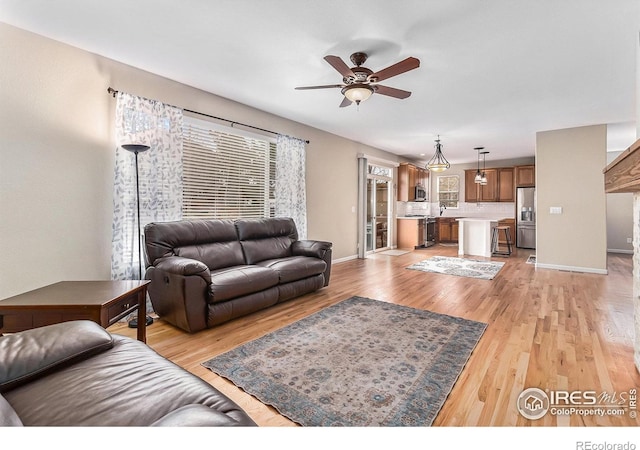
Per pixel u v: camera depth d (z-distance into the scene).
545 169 5.33
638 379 1.89
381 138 6.17
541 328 2.71
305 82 3.43
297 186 4.88
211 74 3.24
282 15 2.23
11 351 1.16
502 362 2.11
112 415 0.94
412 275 4.90
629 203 7.19
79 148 2.80
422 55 2.77
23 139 2.51
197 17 2.27
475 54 2.75
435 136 5.94
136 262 3.12
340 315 3.05
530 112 4.35
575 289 4.02
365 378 1.92
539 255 5.39
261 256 3.80
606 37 2.46
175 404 1.00
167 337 2.55
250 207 4.34
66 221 2.74
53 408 0.97
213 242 3.47
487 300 3.55
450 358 2.17
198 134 3.70
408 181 8.25
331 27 2.37
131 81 3.10
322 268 3.83
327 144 5.68
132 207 3.09
